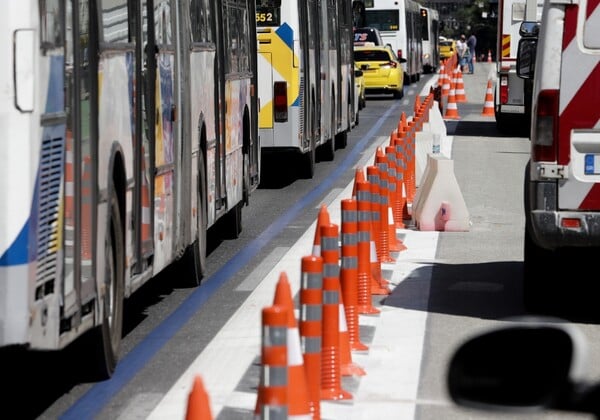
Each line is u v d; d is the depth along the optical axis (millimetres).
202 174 25531
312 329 14172
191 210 23922
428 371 17953
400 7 118812
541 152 20500
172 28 22359
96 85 16406
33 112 13688
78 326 15539
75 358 17328
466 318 21828
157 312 22656
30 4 13633
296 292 24328
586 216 20422
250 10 33969
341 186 44500
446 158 33281
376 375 17719
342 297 19219
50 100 14312
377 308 22688
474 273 26656
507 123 66562
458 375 7781
